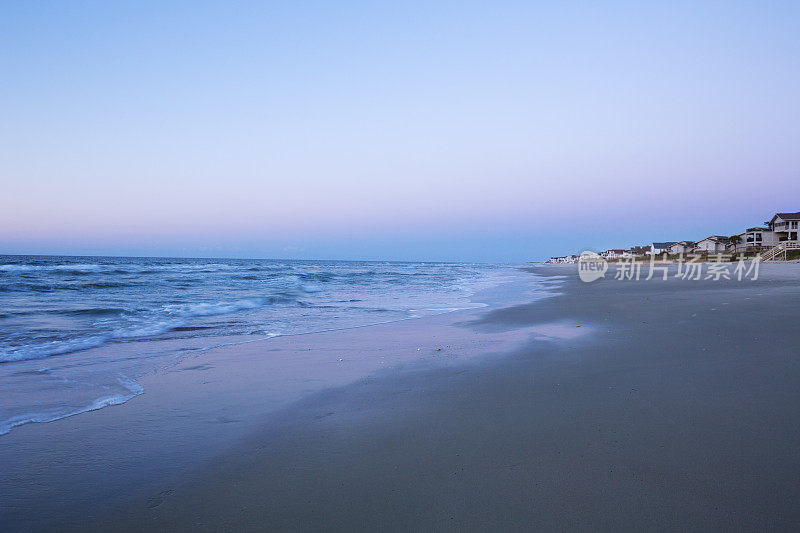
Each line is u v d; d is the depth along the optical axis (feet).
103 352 23.79
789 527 7.77
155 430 12.95
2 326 31.37
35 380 18.26
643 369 18.30
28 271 96.94
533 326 31.68
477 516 8.36
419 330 31.22
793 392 14.83
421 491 9.33
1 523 8.32
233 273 118.73
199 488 9.63
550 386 16.52
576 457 10.61
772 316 31.37
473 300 55.21
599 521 8.09
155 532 8.08
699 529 7.78
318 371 19.63
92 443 12.04
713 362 18.92
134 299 51.83
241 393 16.48
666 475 9.63
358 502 8.96
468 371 19.16
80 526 8.28
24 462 10.88
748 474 9.57
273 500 9.11
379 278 115.96
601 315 35.96
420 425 13.03
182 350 24.32
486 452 11.07
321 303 51.34
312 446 11.73
